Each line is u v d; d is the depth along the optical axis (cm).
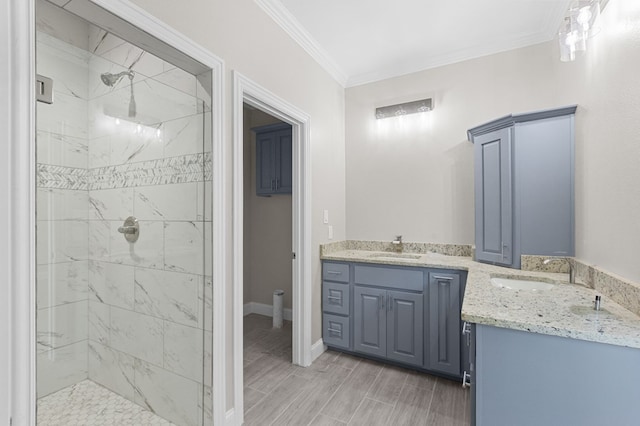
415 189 289
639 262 117
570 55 150
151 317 181
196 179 163
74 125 205
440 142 279
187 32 143
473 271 201
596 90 158
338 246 300
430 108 277
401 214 295
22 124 66
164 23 132
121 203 194
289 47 226
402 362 236
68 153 202
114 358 200
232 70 170
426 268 227
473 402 122
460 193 270
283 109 217
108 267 201
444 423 175
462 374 214
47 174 194
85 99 210
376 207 306
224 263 162
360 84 315
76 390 203
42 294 193
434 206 280
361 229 313
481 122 261
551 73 237
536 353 110
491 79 258
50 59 193
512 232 206
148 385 184
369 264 248
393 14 218
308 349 246
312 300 254
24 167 68
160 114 175
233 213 169
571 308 125
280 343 288
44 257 194
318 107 268
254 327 329
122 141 192
